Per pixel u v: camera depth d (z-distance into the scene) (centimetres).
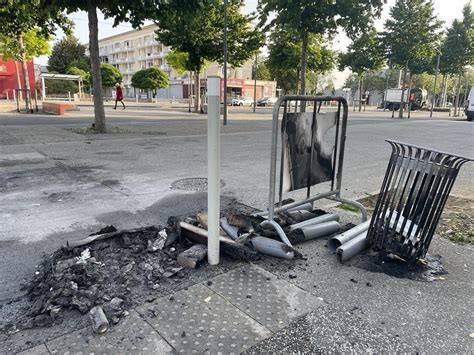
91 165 726
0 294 270
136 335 225
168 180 619
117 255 317
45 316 240
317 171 402
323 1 1136
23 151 849
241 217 376
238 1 1977
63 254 312
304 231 373
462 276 313
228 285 285
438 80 5684
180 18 1169
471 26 2988
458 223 443
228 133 1352
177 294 270
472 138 1448
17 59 2067
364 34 1255
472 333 238
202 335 227
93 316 235
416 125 2103
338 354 216
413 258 322
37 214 441
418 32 2345
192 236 344
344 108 407
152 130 1339
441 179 306
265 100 4978
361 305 266
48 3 1102
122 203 489
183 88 6675
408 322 247
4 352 209
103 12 1155
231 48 2045
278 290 281
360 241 347
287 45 1884
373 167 798
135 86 4838
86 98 4281
